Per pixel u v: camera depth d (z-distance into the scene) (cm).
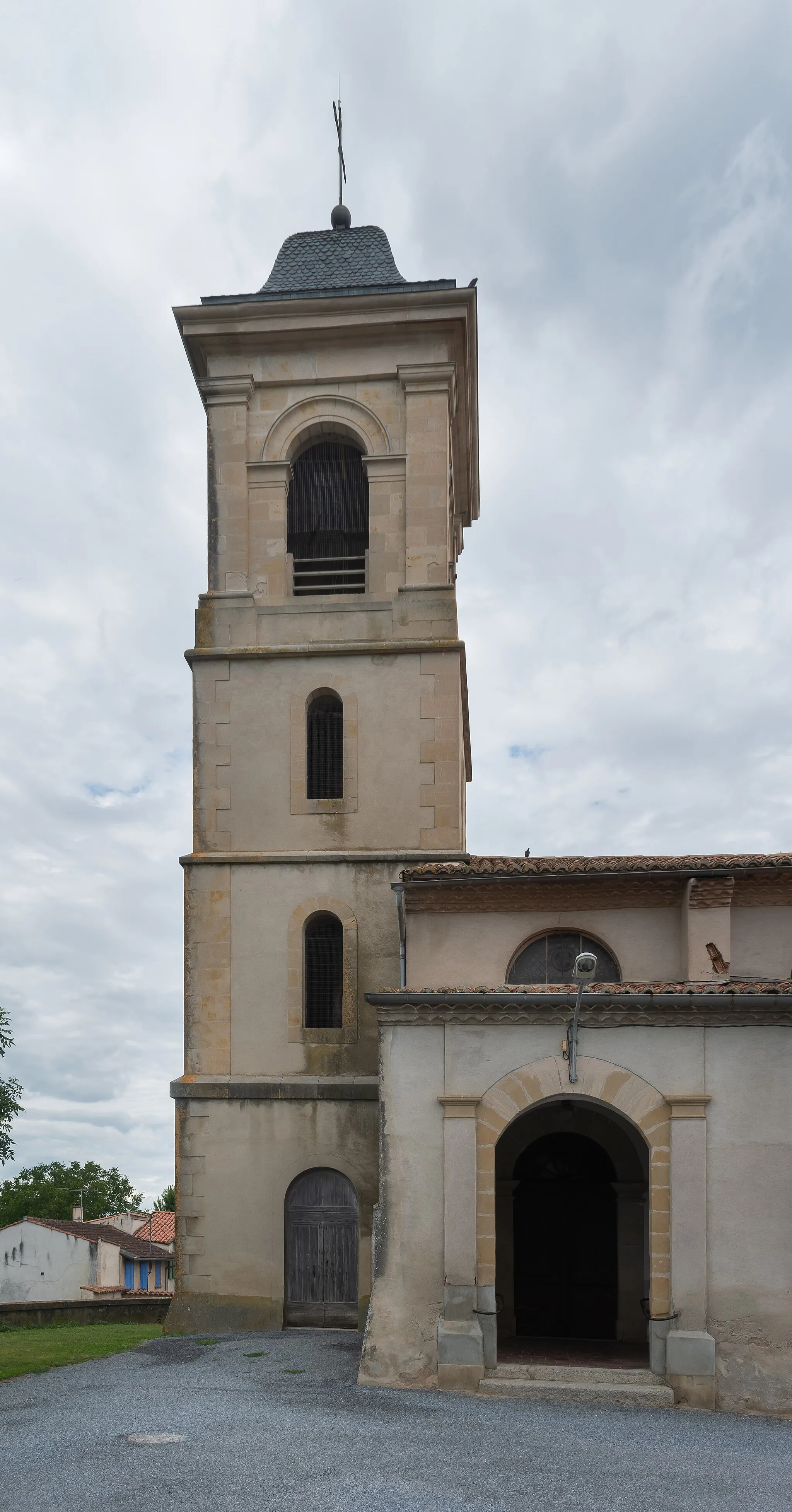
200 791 2133
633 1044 1444
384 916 2034
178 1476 959
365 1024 1994
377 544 2225
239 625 2203
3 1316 2233
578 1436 1155
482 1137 1442
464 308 2223
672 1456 1088
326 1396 1327
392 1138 1459
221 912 2058
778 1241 1370
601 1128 1778
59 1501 891
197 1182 1941
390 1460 1027
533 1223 1775
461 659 2148
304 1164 1931
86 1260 4525
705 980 1727
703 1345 1340
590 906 1838
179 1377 1463
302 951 2038
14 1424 1179
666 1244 1391
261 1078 1973
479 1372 1366
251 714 2155
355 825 2097
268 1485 935
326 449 2342
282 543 2247
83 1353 1695
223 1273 1908
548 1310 1745
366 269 2414
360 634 2183
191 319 2273
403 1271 1420
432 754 2111
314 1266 1912
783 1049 1417
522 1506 908
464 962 1855
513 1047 1464
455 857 2039
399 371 2262
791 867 1739
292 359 2297
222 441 2286
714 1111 1413
